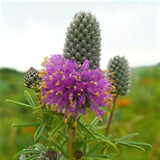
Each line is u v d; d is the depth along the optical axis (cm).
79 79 6
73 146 7
